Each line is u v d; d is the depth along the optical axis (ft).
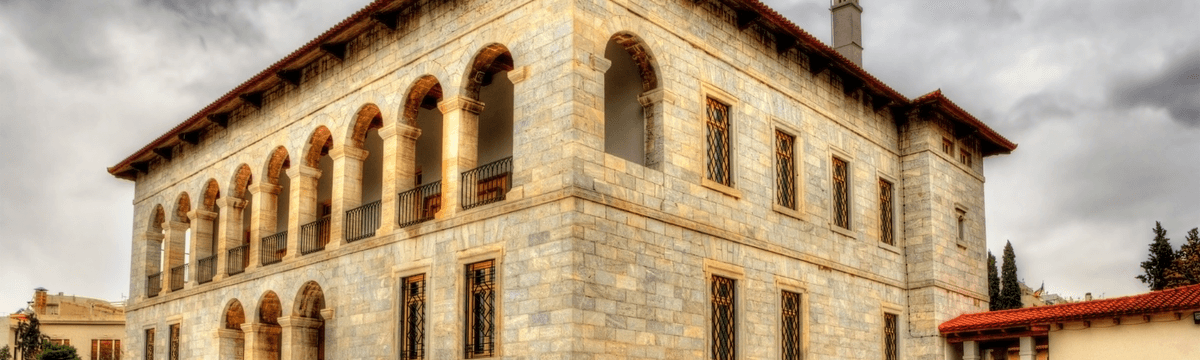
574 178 60.80
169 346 102.01
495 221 65.72
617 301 62.28
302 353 83.10
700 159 71.56
